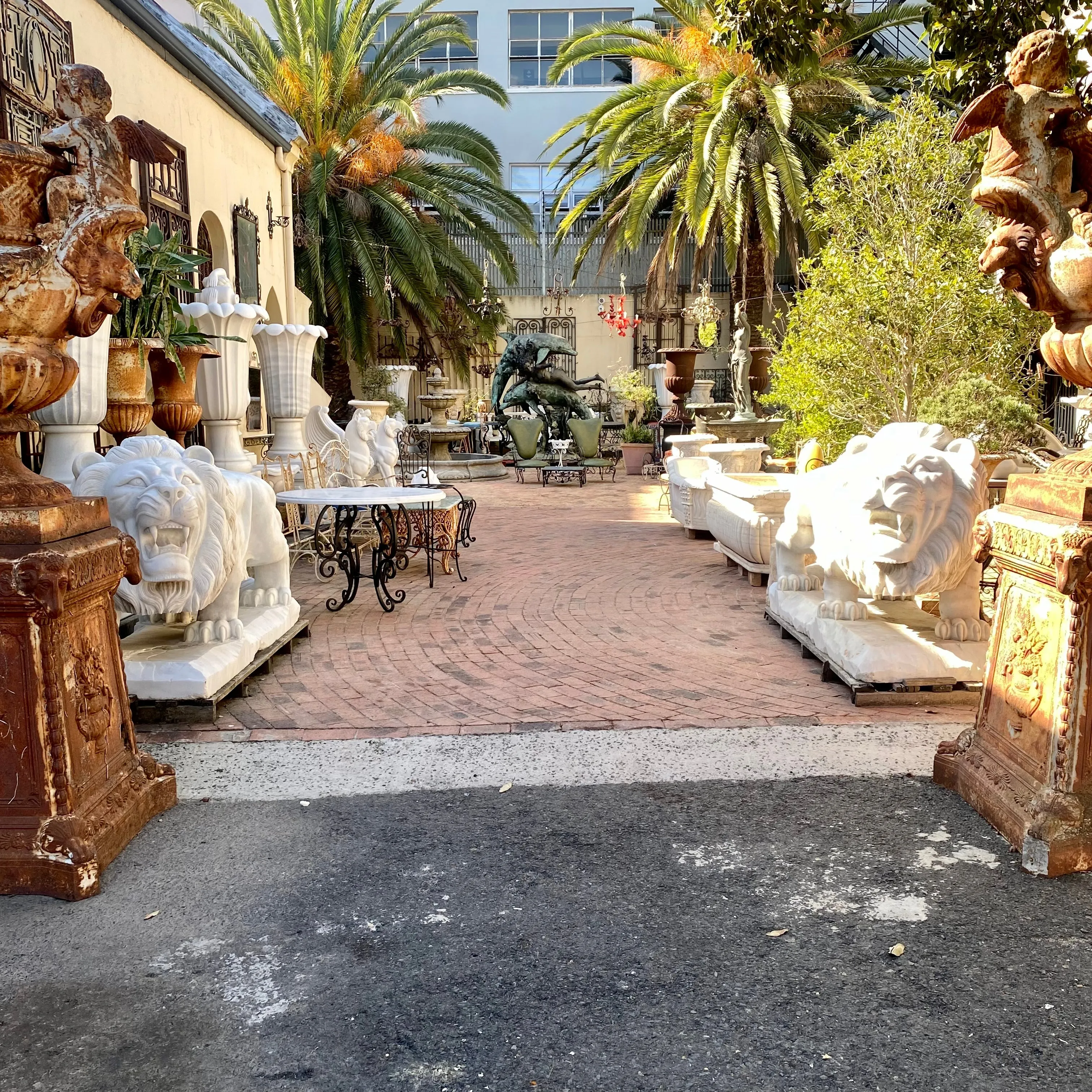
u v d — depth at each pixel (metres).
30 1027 2.39
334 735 4.45
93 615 3.36
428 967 2.63
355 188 21.23
